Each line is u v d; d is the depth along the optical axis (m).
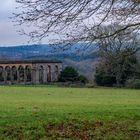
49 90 80.00
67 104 42.19
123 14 18.33
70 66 105.94
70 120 25.80
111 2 17.70
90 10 17.70
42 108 36.03
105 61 20.25
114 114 29.31
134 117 27.70
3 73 131.12
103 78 88.56
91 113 30.16
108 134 21.34
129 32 18.86
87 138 20.73
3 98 54.75
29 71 127.50
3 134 21.66
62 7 17.36
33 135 21.34
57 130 22.48
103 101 49.12
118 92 72.19
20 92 72.62
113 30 19.25
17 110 33.53
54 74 116.12
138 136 21.00
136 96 61.62
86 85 92.12
